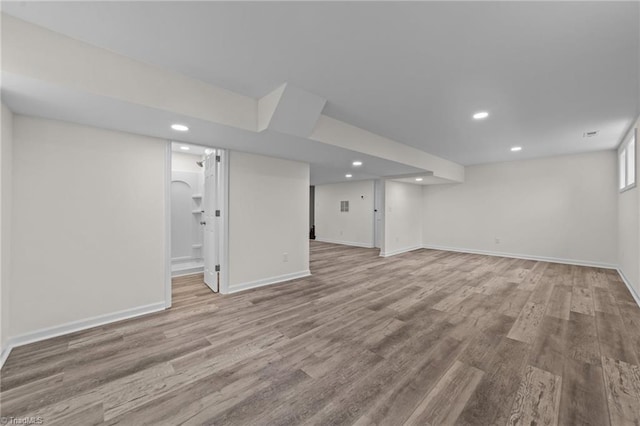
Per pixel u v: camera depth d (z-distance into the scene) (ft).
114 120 7.80
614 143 14.32
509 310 9.69
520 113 9.96
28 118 7.34
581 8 4.77
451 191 23.09
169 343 7.34
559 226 17.74
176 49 6.16
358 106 9.39
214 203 12.17
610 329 8.11
